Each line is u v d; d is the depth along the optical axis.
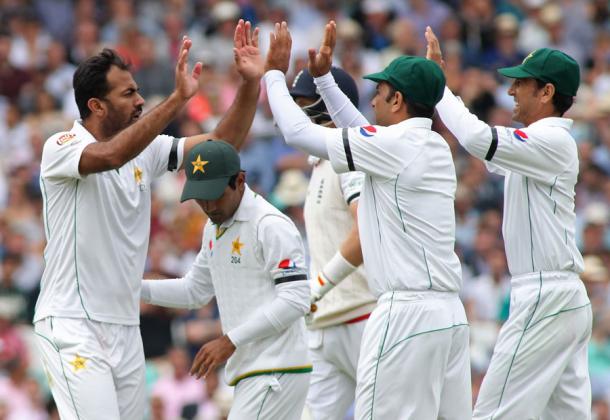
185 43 24.25
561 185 26.75
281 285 25.27
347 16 70.12
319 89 27.55
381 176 24.89
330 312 29.08
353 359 29.17
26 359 48.66
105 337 25.27
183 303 27.47
